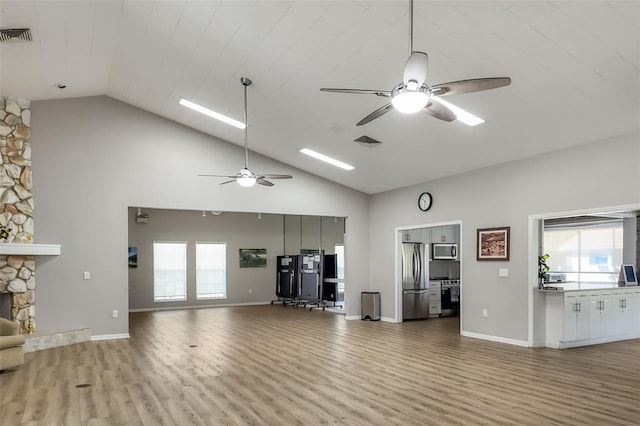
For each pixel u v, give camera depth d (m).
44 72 6.24
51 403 4.09
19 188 6.94
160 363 5.62
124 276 7.59
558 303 6.54
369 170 8.58
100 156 7.57
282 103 6.42
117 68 6.51
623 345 6.77
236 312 11.34
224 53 5.41
